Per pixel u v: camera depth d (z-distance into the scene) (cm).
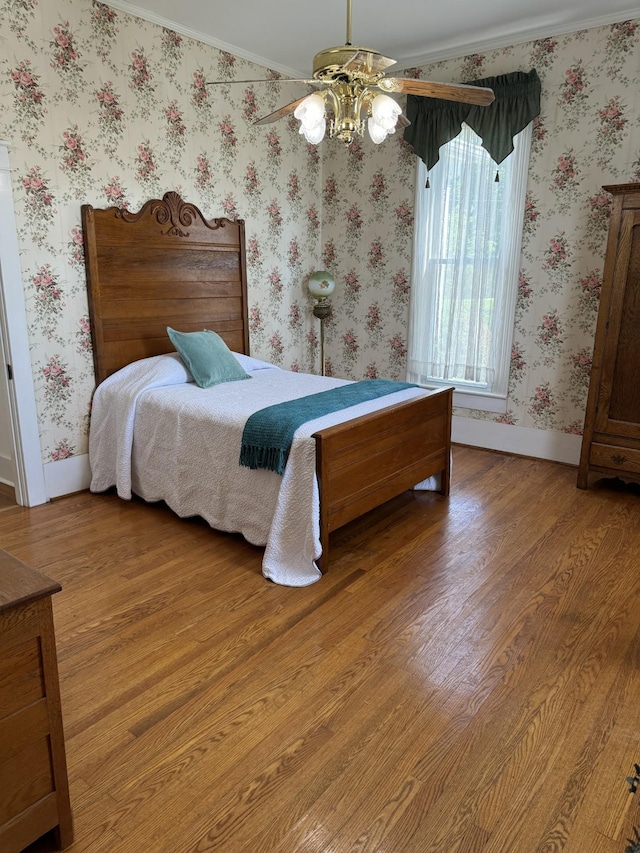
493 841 146
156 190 389
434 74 442
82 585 265
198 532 319
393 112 231
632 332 346
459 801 157
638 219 332
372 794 160
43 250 334
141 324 389
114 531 320
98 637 228
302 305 527
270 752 174
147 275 388
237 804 156
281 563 275
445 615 243
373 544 307
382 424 303
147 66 370
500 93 406
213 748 175
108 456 364
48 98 325
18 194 319
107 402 360
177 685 202
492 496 372
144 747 175
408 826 150
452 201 447
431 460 354
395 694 198
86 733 180
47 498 358
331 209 520
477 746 176
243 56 430
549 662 214
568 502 362
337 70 214
